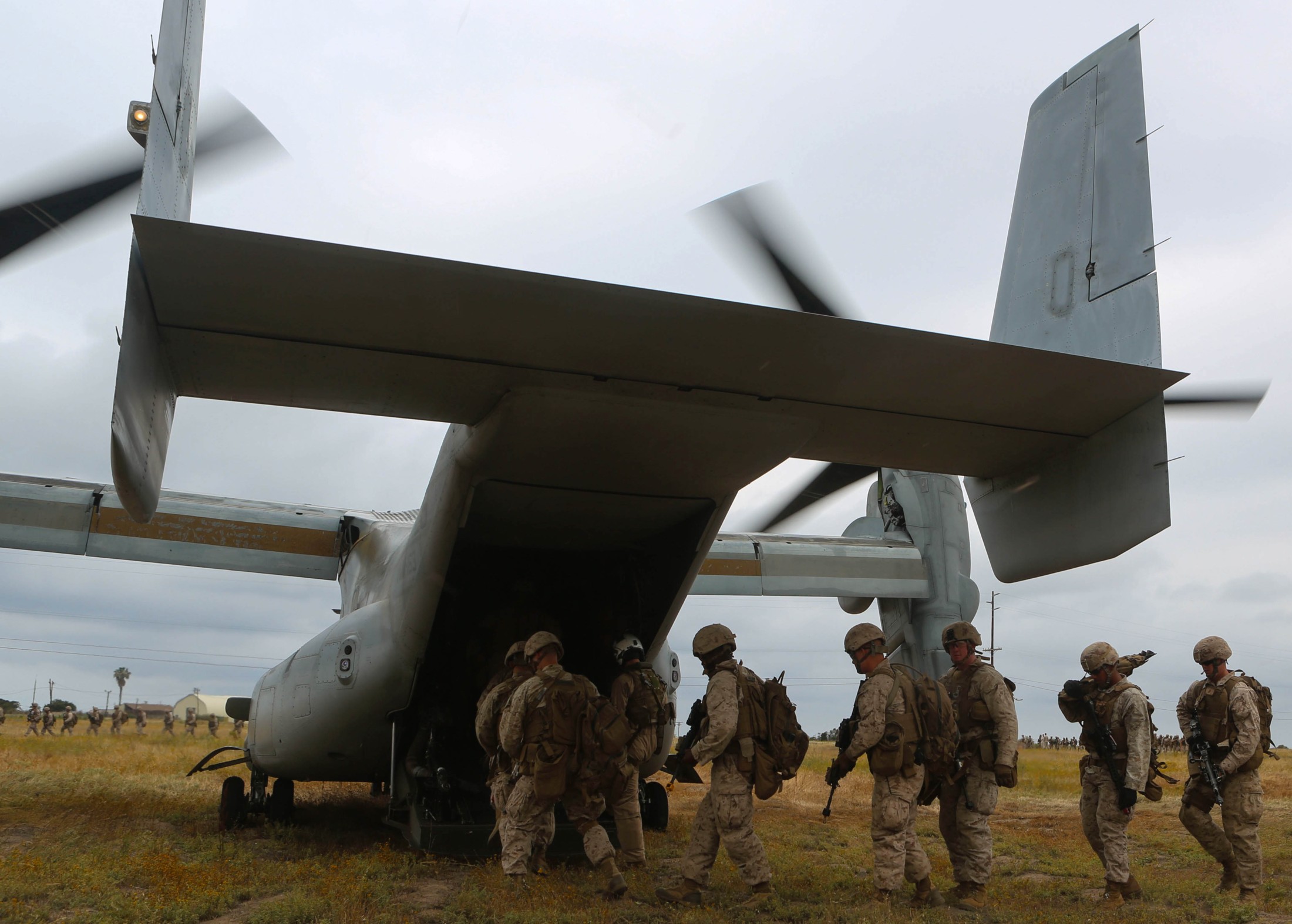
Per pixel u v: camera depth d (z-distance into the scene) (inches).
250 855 253.0
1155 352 221.3
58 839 267.0
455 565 306.0
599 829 210.5
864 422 227.5
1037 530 254.5
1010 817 413.7
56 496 355.9
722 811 200.7
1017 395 211.9
